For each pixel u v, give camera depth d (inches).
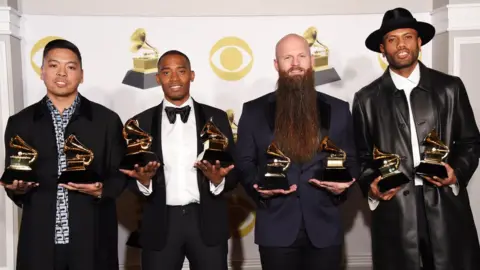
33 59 140.7
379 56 144.9
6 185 89.3
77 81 96.4
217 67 144.7
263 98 102.7
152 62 143.3
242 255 145.5
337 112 99.3
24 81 140.7
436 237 97.6
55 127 95.2
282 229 95.2
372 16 145.2
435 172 94.0
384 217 100.6
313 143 96.5
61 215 93.0
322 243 94.6
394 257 99.4
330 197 97.1
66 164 93.0
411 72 102.8
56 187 92.7
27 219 92.7
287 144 96.5
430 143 95.9
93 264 92.9
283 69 98.5
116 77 142.6
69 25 141.2
